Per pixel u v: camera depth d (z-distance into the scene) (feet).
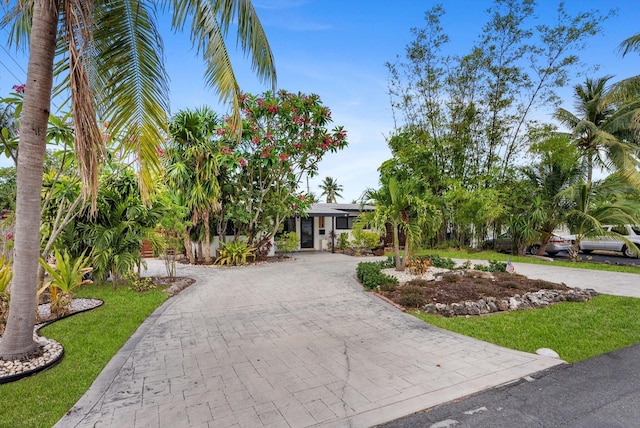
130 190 24.07
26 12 11.96
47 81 11.10
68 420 8.42
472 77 47.62
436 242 53.52
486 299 19.10
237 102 13.97
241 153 36.55
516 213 45.14
